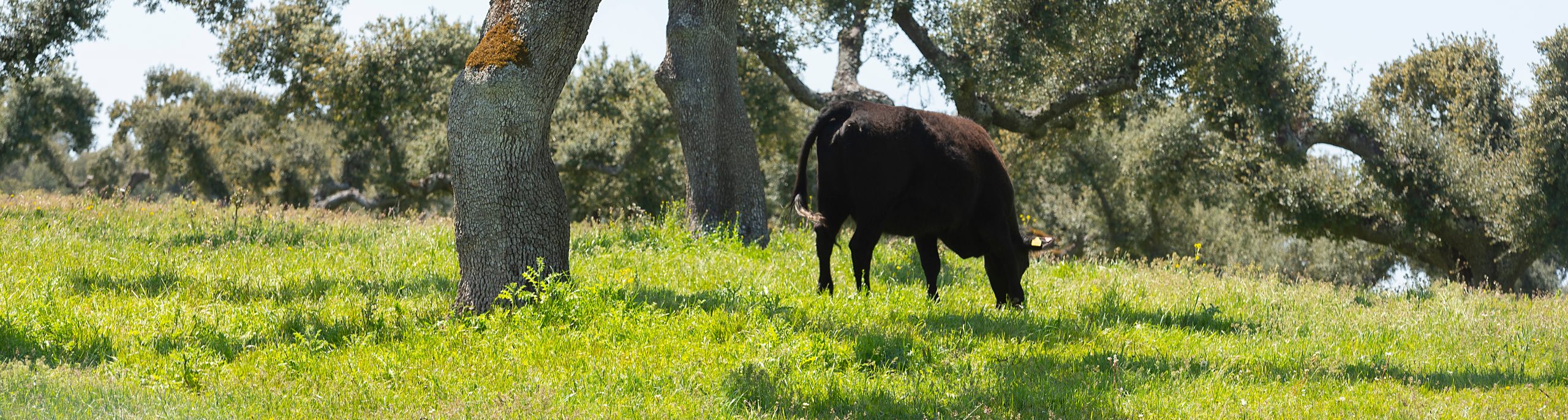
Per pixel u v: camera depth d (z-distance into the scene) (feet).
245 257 30.76
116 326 20.52
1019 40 71.67
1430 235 84.33
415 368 17.79
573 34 21.91
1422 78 101.14
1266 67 80.94
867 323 21.84
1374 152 88.02
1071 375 18.47
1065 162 119.34
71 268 27.04
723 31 41.19
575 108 115.85
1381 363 20.65
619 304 21.56
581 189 120.88
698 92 40.81
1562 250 81.35
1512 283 86.53
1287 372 19.42
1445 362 21.76
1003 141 105.19
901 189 25.70
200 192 157.07
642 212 45.42
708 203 40.93
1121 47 77.77
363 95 96.73
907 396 16.53
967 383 17.51
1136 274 36.45
